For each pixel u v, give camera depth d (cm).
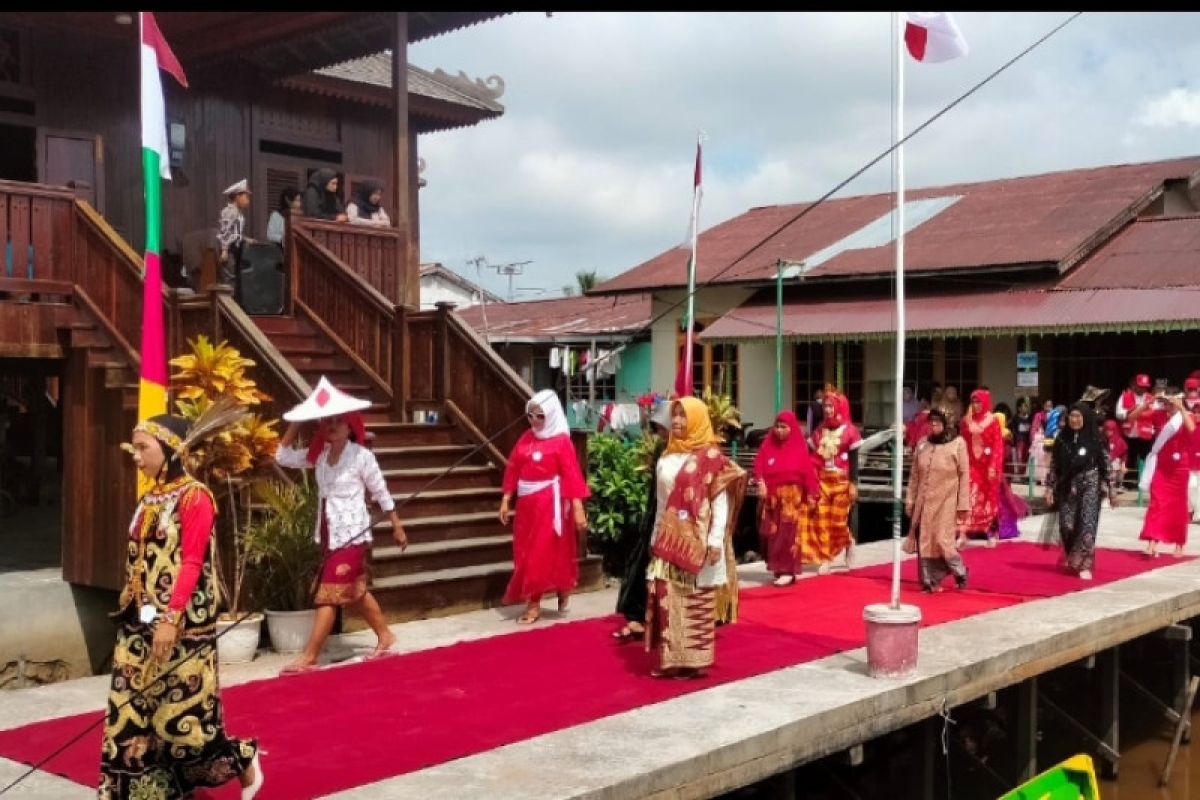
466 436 1083
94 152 1412
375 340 1152
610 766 524
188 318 963
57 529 1331
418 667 714
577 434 1041
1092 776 660
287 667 706
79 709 635
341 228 1236
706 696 645
